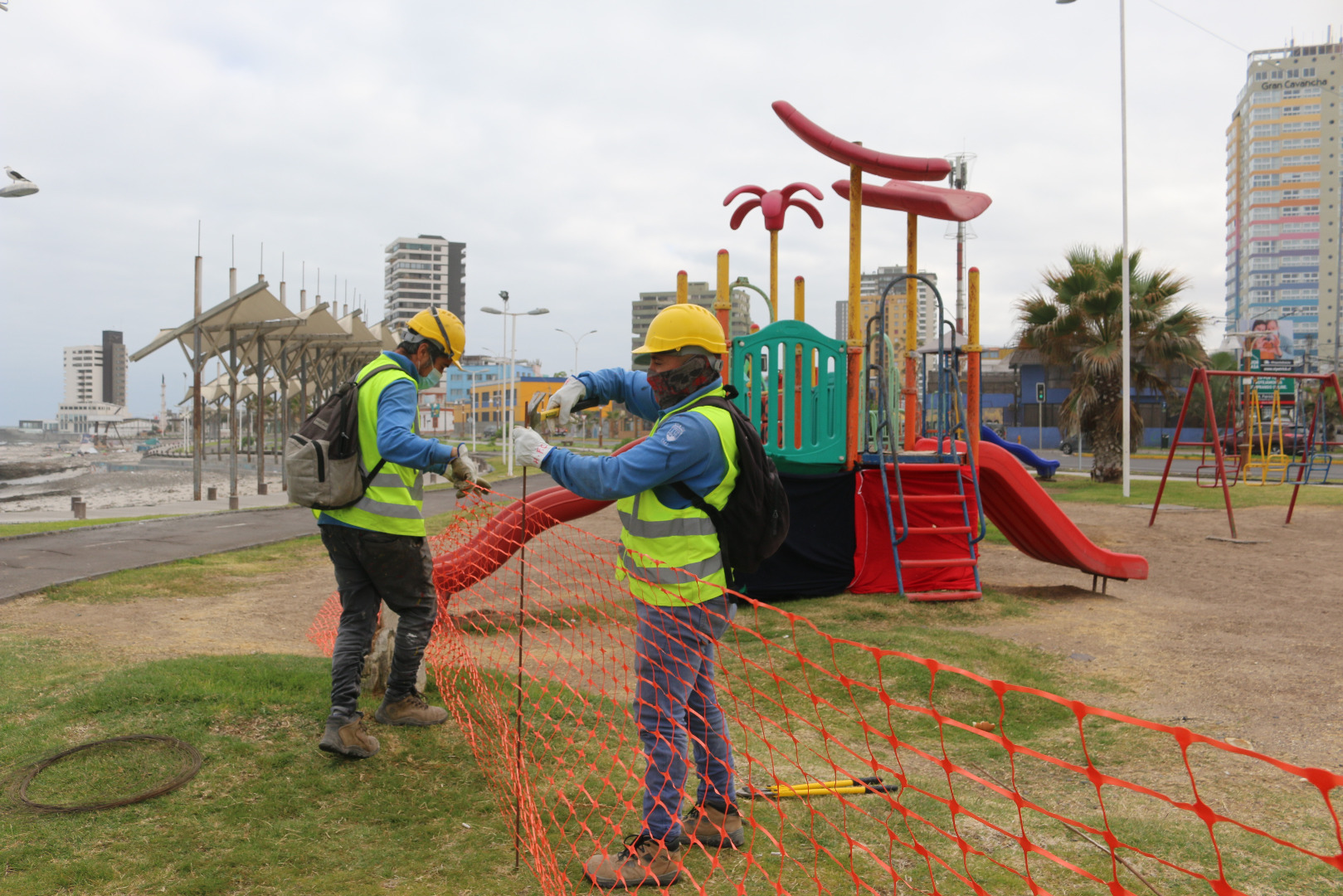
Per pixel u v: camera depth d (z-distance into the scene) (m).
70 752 3.51
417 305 182.50
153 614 7.01
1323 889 2.75
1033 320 24.53
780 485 3.00
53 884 2.59
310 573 9.46
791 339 8.45
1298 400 17.12
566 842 3.02
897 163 7.94
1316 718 4.79
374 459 3.63
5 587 7.62
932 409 18.06
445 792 3.37
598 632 6.62
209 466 53.38
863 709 4.95
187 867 2.73
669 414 2.94
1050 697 1.56
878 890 2.68
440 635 5.30
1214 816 1.33
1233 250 161.12
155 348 25.36
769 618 7.37
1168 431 43.97
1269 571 10.02
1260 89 146.38
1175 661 6.03
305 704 4.15
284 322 27.17
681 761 2.87
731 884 2.73
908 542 8.39
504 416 40.22
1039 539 8.95
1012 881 2.79
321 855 2.86
